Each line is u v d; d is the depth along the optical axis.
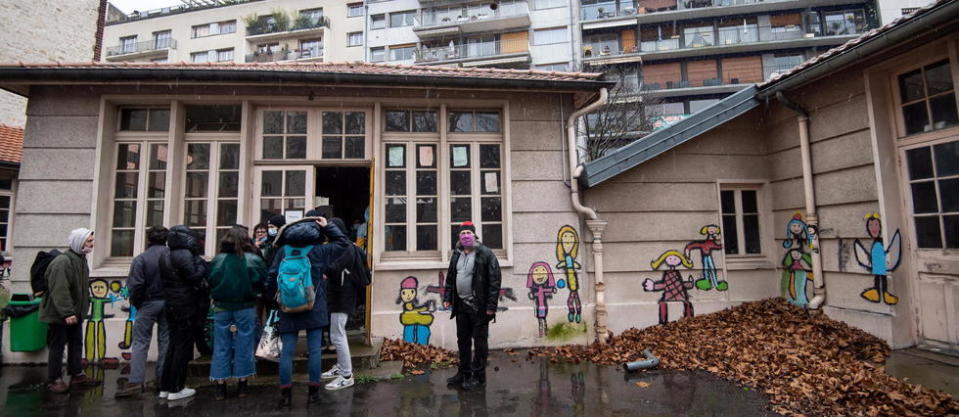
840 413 3.48
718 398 3.94
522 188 5.96
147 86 5.55
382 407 3.84
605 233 6.21
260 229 5.08
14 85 5.31
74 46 12.84
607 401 3.94
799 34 31.39
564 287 5.86
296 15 38.69
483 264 4.40
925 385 3.91
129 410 3.79
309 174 5.90
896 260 5.04
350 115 6.07
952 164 4.66
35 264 4.35
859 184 5.36
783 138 6.46
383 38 34.81
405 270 5.68
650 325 6.12
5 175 10.02
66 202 5.37
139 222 5.57
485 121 6.27
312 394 3.88
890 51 4.87
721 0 32.62
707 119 6.36
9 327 5.15
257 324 4.78
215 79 5.15
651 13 32.12
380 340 5.45
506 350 5.61
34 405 3.92
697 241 6.39
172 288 3.99
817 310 5.79
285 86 5.67
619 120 21.95
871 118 5.21
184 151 5.79
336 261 4.14
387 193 6.00
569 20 32.62
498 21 32.41
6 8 11.28
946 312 4.73
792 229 6.28
